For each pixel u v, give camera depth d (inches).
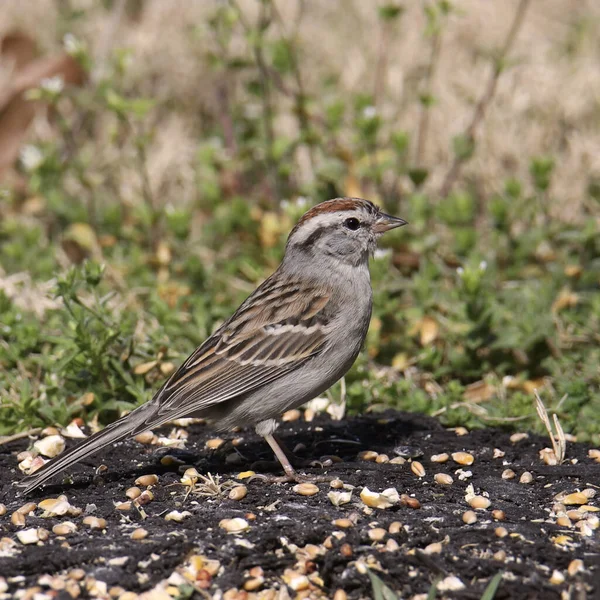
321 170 524.7
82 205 561.9
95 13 692.7
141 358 425.4
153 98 652.1
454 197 530.3
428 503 338.6
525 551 301.4
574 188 582.2
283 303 369.1
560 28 677.9
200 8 681.6
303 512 328.8
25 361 426.6
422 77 645.9
